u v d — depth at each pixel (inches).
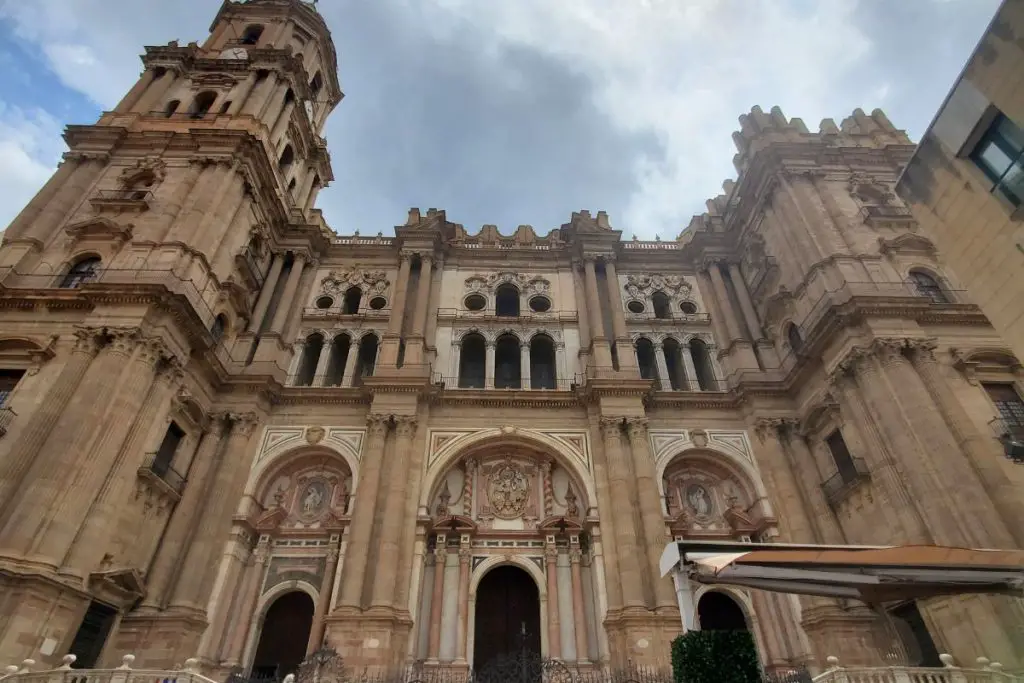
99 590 802.2
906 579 530.3
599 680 843.4
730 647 450.3
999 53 619.8
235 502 1050.1
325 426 1161.4
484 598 1066.7
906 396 880.9
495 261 1503.4
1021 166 627.2
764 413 1181.1
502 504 1120.2
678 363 1378.0
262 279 1362.0
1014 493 782.5
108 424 841.5
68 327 946.1
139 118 1330.0
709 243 1525.6
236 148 1252.5
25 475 780.6
